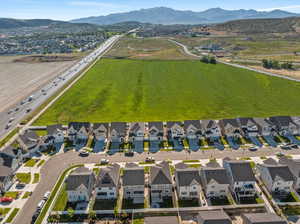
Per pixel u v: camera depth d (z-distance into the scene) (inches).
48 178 2817.4
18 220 2252.7
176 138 3641.7
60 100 5162.4
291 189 2571.4
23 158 3193.9
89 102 5054.1
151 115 4397.1
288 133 3690.9
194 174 2516.0
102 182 2477.9
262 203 2399.1
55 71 7657.5
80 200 2469.2
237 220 2240.4
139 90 5777.6
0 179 2613.2
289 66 7421.3
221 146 3427.7
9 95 5536.4
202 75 6948.8
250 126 3644.2
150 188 2610.7
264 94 5369.1
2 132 3858.3
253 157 3166.8
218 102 4972.9
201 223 2022.6
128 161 3134.8
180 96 5354.3
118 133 3572.8
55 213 2308.1
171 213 2310.5
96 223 2219.5
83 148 3430.1
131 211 2314.2
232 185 2544.3
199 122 3737.7
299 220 2212.1
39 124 4111.7
